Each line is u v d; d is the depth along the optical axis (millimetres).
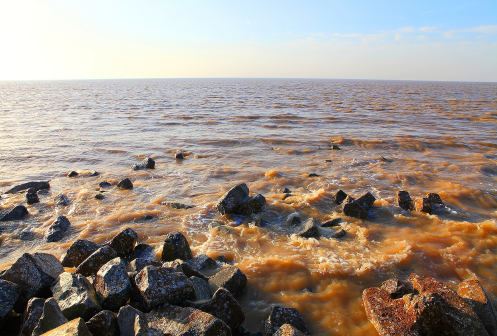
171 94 39938
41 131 13023
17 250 4309
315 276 3646
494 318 2875
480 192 6484
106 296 2801
